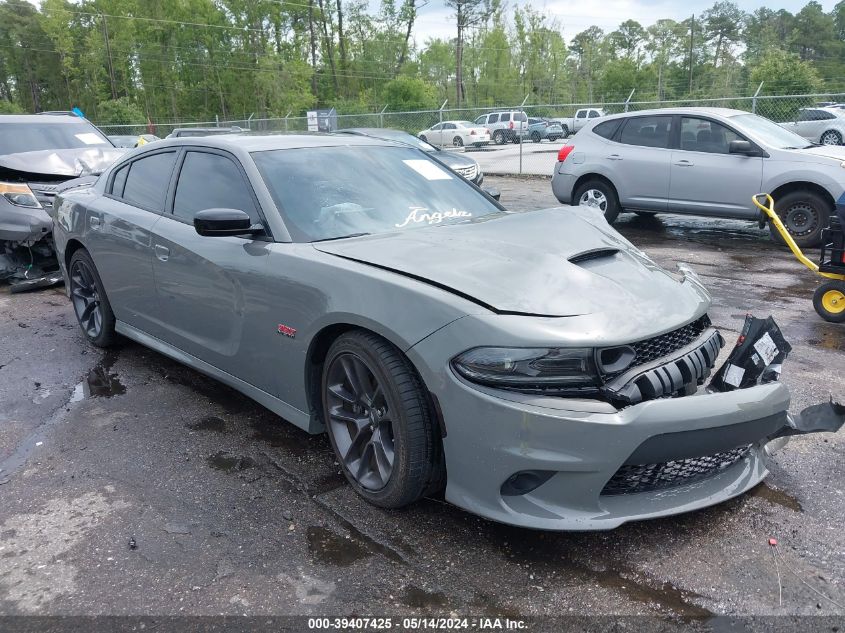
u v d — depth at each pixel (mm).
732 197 8391
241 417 3715
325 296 2732
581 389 2256
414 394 2482
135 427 3611
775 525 2576
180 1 61375
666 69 90000
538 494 2297
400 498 2604
